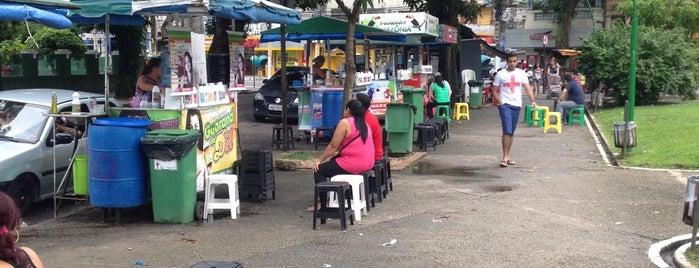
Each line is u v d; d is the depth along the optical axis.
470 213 8.25
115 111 8.23
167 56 8.06
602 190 9.59
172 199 7.73
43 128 8.97
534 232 7.33
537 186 10.00
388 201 9.01
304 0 21.72
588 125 19.33
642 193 9.31
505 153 11.95
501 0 45.03
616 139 12.44
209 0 7.98
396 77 18.80
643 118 18.34
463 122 20.12
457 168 11.78
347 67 11.89
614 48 22.36
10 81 26.62
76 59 31.25
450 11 25.64
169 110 8.04
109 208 7.95
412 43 18.94
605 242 6.93
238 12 8.61
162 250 6.71
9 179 8.28
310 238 7.16
